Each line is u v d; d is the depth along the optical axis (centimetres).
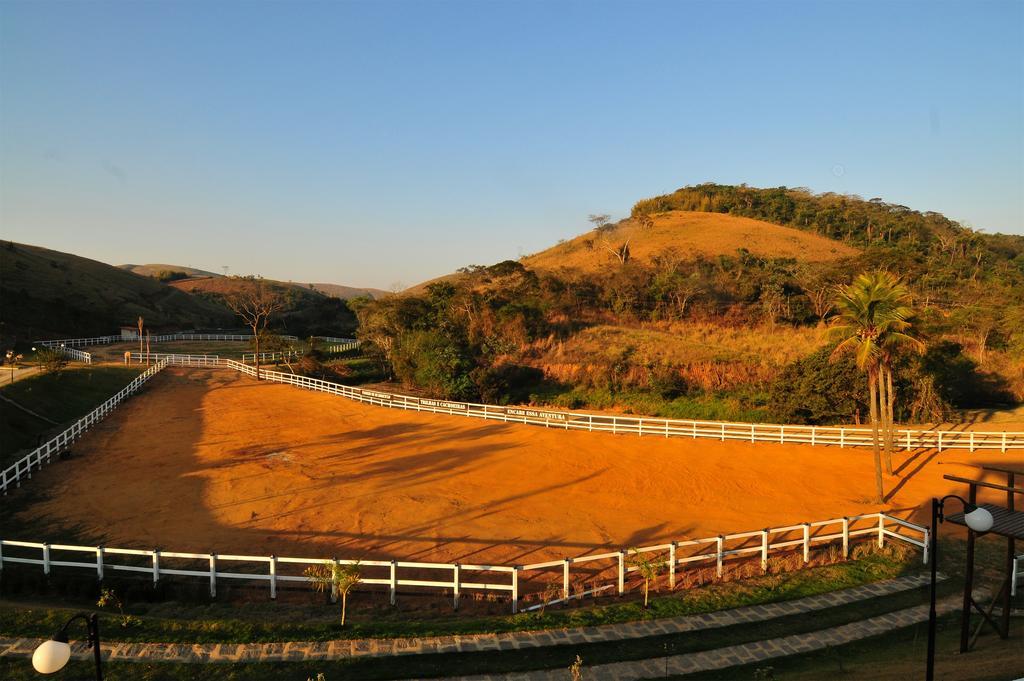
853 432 3152
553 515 2103
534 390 5038
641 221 12675
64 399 3875
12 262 9481
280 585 1526
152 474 2538
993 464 2623
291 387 4938
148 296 11906
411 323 6072
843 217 12975
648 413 4400
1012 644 1047
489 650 1157
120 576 1560
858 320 2358
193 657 1116
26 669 1058
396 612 1391
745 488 2408
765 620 1295
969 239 10469
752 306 6919
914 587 1458
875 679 922
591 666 1094
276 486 2386
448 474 2578
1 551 1595
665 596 1431
